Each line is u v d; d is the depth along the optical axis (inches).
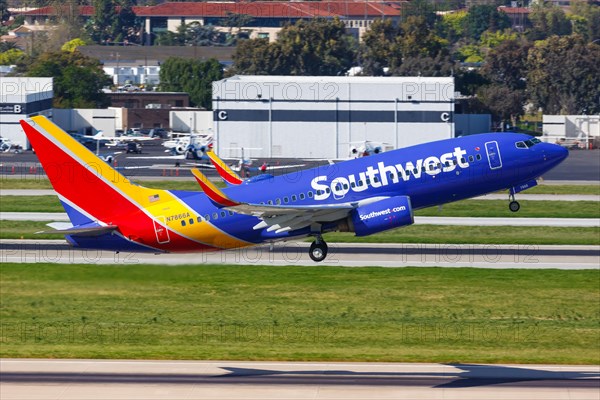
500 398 6112.2
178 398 6136.8
